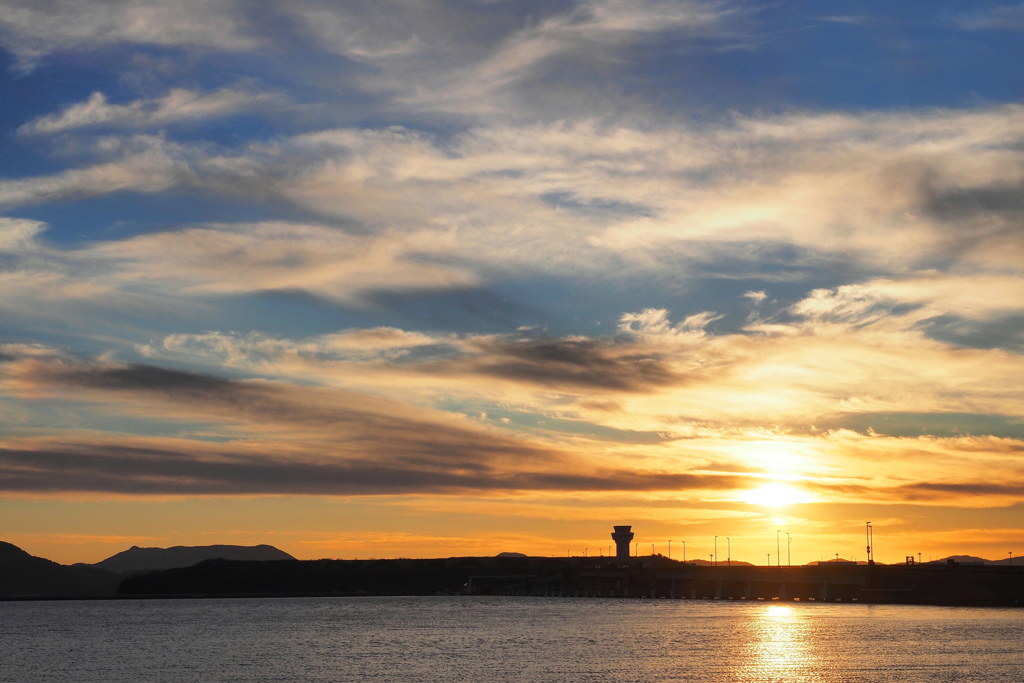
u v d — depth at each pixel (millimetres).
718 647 197375
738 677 152625
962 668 158750
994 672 154125
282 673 169375
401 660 186250
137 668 181250
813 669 160000
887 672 155625
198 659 195750
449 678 157375
